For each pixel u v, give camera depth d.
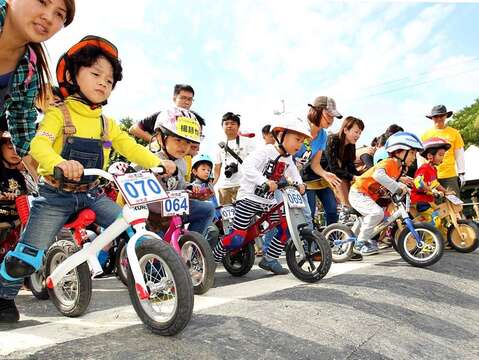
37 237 2.23
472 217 12.53
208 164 4.78
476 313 2.84
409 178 4.90
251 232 3.72
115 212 2.35
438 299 2.92
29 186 3.33
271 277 3.51
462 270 3.78
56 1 1.99
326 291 2.71
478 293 3.27
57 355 1.63
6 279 2.25
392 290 2.86
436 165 5.13
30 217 2.28
